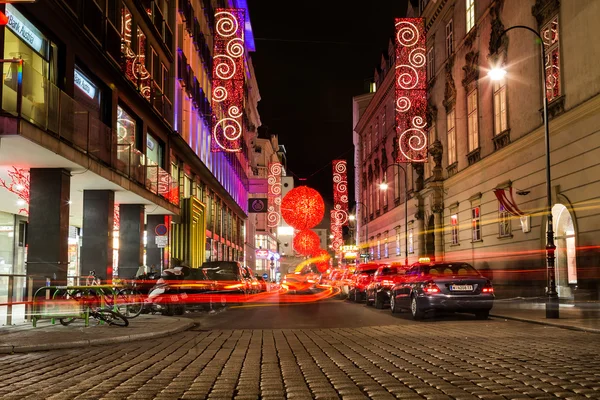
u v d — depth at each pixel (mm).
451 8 33375
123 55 22469
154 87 27594
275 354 9609
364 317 18766
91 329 13414
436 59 36500
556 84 20688
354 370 7828
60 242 16156
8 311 14344
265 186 71438
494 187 26953
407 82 34438
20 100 12930
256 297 36375
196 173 38812
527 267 23234
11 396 6207
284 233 118625
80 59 18469
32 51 15586
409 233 44344
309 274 47500
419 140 35125
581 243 18766
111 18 21234
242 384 6836
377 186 58031
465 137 31109
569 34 19609
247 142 69188
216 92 35406
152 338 12453
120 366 8383
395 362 8492
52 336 11695
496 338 11648
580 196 18984
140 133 25453
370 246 62562
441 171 35719
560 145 20391
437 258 35500
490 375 7242
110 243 20203
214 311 22922
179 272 21000
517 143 23828
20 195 18234
